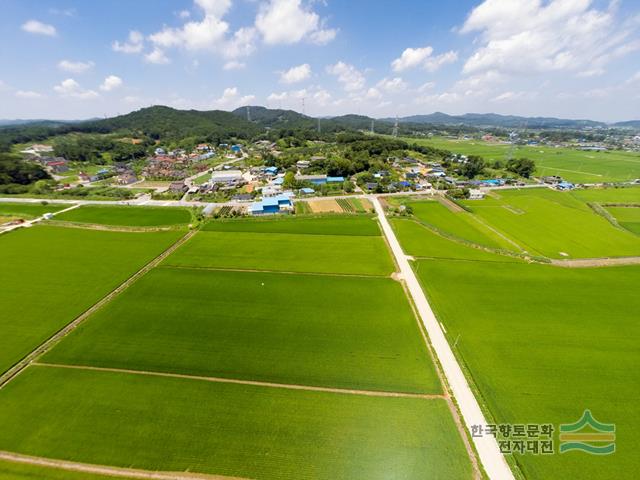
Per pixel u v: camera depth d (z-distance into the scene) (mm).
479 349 40531
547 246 73375
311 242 75875
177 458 27766
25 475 26500
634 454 27984
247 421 31078
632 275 59562
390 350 40438
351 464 27125
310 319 46875
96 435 29766
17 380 36156
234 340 42625
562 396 33750
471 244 74125
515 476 26344
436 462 27234
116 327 45312
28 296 52781
